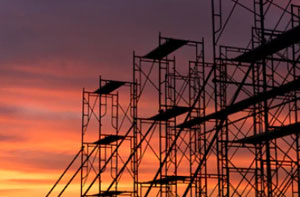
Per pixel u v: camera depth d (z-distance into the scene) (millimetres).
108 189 37094
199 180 35156
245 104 28109
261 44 28172
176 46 33500
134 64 36500
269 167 29984
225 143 30250
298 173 29953
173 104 35812
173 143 34219
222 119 30328
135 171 36406
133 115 36562
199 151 34969
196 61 35438
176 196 35250
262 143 30938
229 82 30906
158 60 36031
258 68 31391
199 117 32125
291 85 24859
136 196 35500
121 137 38062
